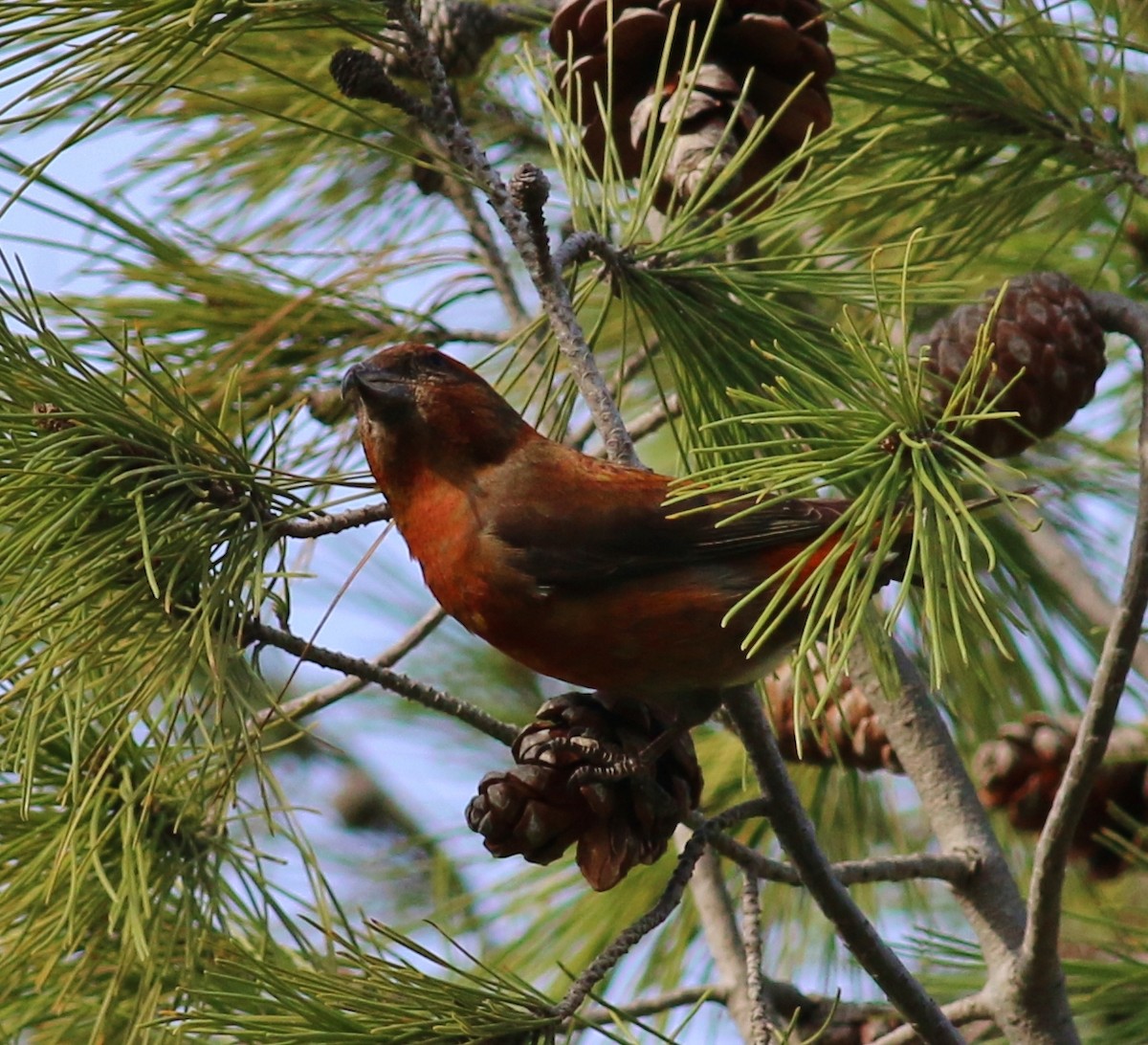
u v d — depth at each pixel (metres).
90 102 7.86
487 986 5.14
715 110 6.66
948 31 7.18
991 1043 7.32
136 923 5.19
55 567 5.23
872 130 7.38
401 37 6.93
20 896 5.89
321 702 6.50
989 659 8.66
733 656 6.08
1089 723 5.29
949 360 6.24
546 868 8.99
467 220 8.99
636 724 5.86
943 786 7.00
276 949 6.35
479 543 6.28
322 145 9.05
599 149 7.14
